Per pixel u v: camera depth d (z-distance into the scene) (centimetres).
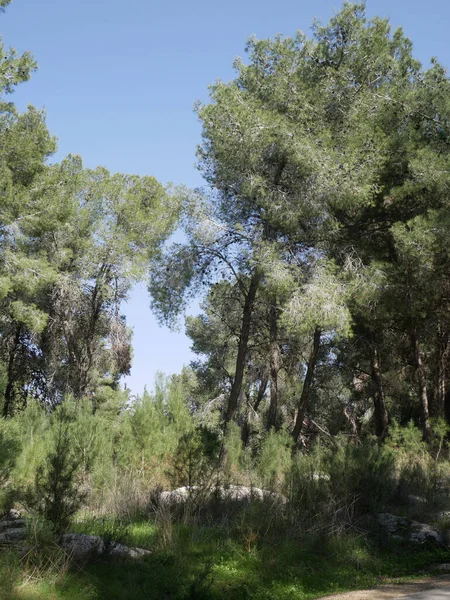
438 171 1986
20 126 2414
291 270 2020
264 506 920
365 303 2078
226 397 2980
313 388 2869
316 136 2061
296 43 2247
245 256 2017
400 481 1150
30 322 2356
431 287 2097
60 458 790
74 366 2809
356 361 2758
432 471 1320
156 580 664
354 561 820
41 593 584
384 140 2083
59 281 2555
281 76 2155
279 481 1189
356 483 1026
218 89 2072
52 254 2591
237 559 787
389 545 902
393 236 2055
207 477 1038
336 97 2153
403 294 2091
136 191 2773
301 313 1897
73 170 2525
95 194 2653
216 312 2933
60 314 2761
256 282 2120
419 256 1998
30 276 2273
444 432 1817
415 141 2161
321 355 2795
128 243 2566
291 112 2147
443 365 2444
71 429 1166
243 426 2945
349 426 3250
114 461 1278
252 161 2009
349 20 2202
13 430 855
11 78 2083
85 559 691
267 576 740
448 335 2459
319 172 1961
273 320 2719
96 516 923
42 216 2320
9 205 2230
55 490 761
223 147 2023
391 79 2300
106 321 2789
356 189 1975
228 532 865
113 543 751
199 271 2170
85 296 2725
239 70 2241
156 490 1033
